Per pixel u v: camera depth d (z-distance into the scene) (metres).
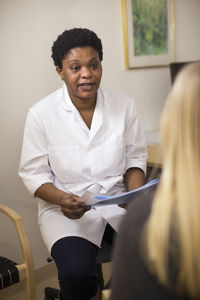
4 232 2.33
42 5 2.29
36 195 1.81
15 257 2.40
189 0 3.20
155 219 0.65
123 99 1.95
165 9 2.99
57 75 2.41
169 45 3.07
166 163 0.66
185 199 0.62
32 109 1.85
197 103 0.63
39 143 1.83
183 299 0.62
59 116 1.83
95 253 1.69
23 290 2.35
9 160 2.30
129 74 2.84
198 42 3.35
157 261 0.62
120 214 1.76
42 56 2.34
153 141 2.82
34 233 2.46
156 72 3.04
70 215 1.63
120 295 0.67
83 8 2.49
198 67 0.67
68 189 1.82
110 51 2.69
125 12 2.72
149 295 0.64
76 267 1.54
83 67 1.73
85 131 1.82
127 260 0.66
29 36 2.26
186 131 0.63
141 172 1.92
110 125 1.87
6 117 2.25
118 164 1.85
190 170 0.62
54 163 1.83
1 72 2.19
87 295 1.56
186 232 0.61
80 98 1.80
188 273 0.60
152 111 3.06
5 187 2.31
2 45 2.17
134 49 2.82
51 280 2.47
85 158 1.81
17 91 2.26
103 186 1.81
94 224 1.73
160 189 0.67
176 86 0.67
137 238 0.66
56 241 1.65
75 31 1.73
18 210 2.38
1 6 2.13
